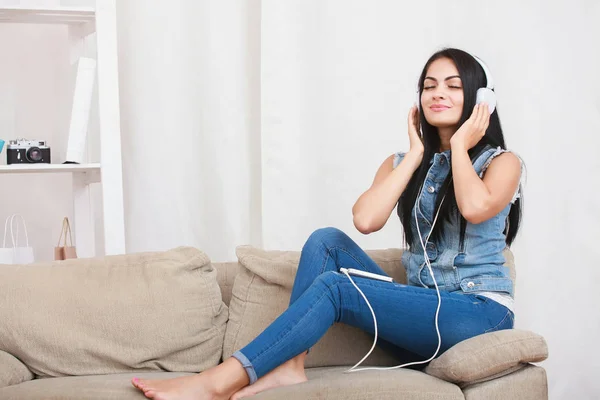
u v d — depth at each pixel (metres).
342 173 3.06
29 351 2.01
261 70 3.00
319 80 3.04
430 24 3.04
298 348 1.78
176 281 2.13
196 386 1.71
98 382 1.82
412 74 3.05
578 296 3.04
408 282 2.11
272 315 2.14
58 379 1.92
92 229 2.99
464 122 2.04
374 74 3.05
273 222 3.03
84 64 2.70
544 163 3.04
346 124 3.06
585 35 3.01
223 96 3.06
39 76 3.13
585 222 3.04
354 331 2.14
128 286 2.11
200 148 3.08
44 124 3.14
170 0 3.04
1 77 3.09
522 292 3.05
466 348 1.73
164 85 3.06
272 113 3.01
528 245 3.04
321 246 2.03
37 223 3.17
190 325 2.10
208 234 3.10
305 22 3.02
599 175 3.03
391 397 1.65
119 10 3.04
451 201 2.01
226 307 2.22
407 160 2.08
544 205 3.04
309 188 3.06
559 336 3.05
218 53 3.05
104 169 2.67
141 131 3.06
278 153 3.02
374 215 2.04
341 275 1.89
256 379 1.76
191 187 3.09
